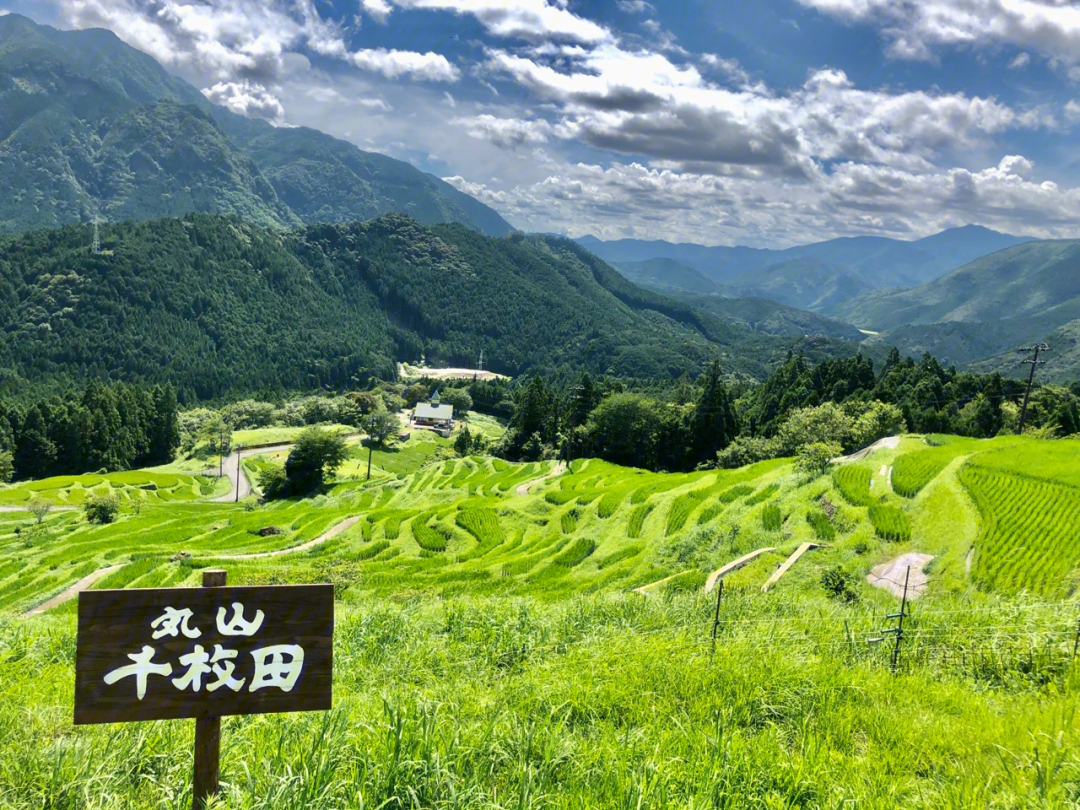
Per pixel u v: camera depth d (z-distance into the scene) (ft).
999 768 20.76
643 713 25.89
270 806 16.30
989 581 73.72
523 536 166.40
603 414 330.13
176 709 16.24
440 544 166.20
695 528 119.75
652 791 18.01
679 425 317.63
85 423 429.79
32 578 174.09
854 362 356.79
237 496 391.86
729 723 24.82
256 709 16.76
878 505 106.22
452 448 485.15
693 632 41.45
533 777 18.86
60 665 41.57
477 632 45.73
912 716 26.05
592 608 50.96
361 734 20.94
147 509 307.78
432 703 24.81
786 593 71.46
